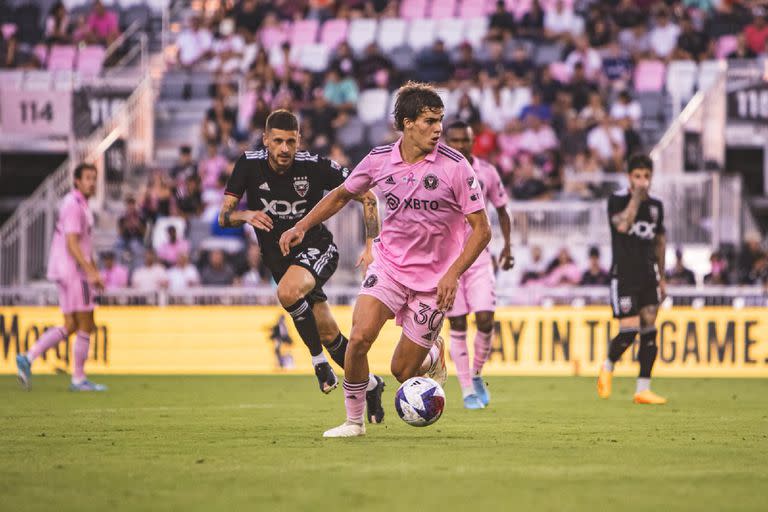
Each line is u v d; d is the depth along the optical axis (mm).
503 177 61438
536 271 53625
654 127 69062
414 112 18906
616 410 28578
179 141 70562
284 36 77750
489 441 20234
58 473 15961
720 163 62062
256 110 65500
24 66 74750
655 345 31609
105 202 63938
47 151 69875
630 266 31594
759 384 40875
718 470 16453
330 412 27422
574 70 69438
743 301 47719
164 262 57656
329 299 49281
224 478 15383
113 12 79250
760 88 65062
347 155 65750
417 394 20156
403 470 16156
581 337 46656
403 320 20328
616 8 75125
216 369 48625
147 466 16672
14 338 47812
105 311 49125
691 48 71375
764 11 74438
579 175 61031
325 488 14500
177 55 76312
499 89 69375
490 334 29109
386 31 77562
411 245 19688
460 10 79062
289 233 19812
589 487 14672
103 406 29625
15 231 58062
